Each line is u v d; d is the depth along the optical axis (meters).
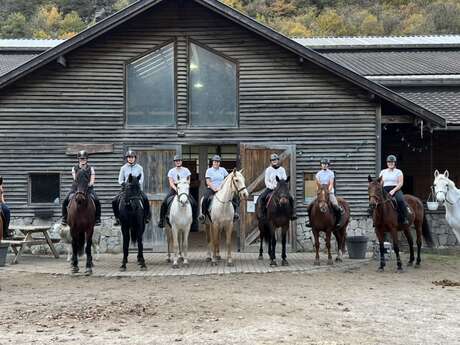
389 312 9.21
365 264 14.55
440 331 8.03
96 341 7.50
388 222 13.30
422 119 16.06
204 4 15.76
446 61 22.56
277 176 14.05
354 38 26.91
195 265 14.14
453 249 16.59
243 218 16.45
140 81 16.62
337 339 7.54
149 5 15.73
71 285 11.83
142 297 10.42
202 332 7.91
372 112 16.52
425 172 20.03
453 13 56.62
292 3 61.94
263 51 16.56
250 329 8.05
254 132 16.52
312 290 11.11
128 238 13.56
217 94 16.62
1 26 57.91
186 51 16.56
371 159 16.50
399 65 21.91
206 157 22.64
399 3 61.94
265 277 12.60
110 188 16.44
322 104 16.53
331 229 14.04
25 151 16.39
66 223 13.52
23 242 14.90
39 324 8.46
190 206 13.96
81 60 16.47
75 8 62.66
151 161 16.47
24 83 16.38
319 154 16.55
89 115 16.45
